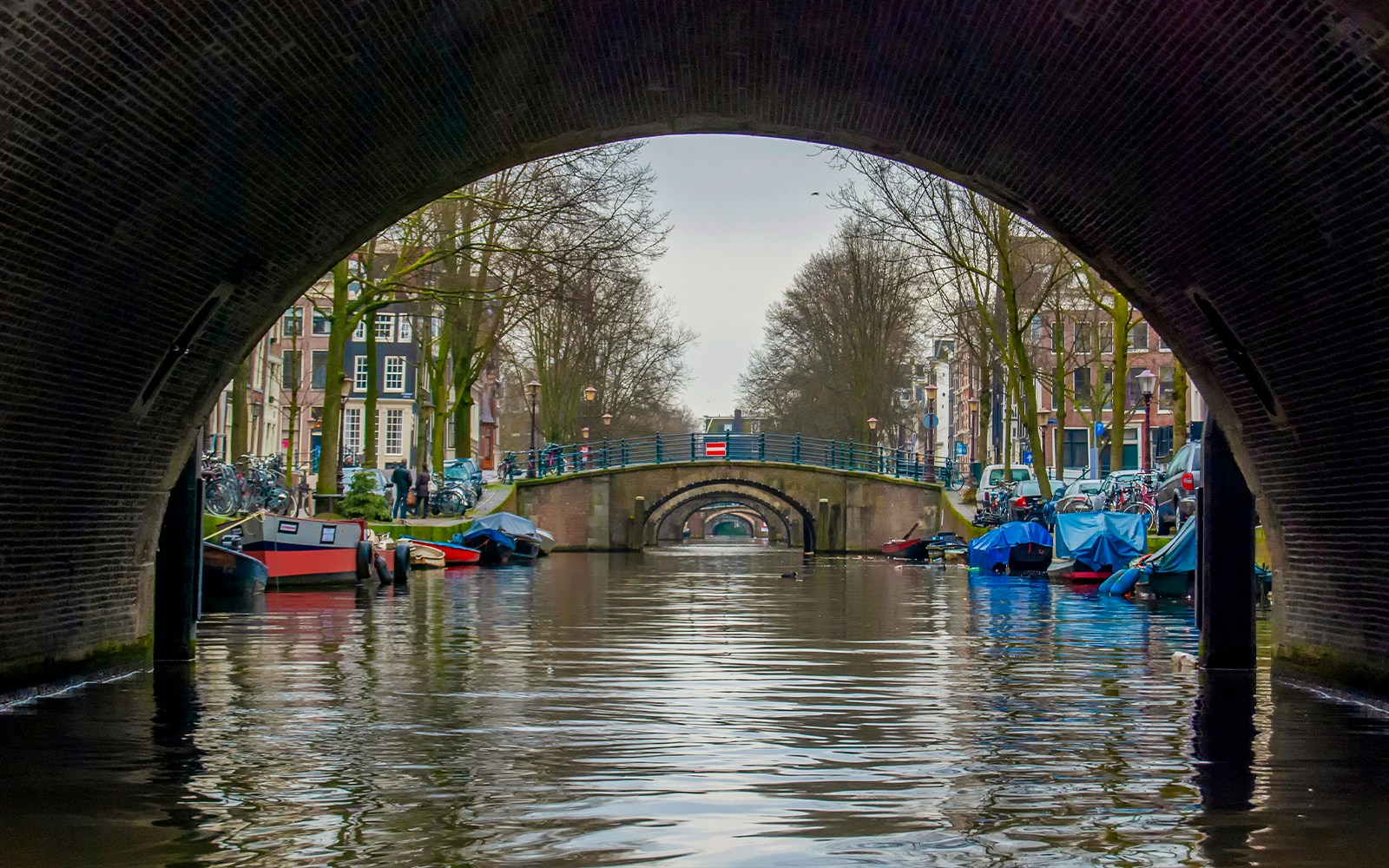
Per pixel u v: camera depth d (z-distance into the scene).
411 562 36.31
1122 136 12.17
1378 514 11.92
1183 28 10.20
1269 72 9.84
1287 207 11.02
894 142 14.65
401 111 12.69
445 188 14.60
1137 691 13.29
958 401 101.50
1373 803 8.52
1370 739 10.65
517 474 54.59
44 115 9.20
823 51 13.22
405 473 39.47
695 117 14.68
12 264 9.97
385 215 14.34
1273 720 11.59
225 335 13.60
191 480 14.49
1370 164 9.80
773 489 53.69
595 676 14.23
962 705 12.38
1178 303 13.73
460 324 42.94
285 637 17.88
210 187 11.52
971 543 39.34
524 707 12.09
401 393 70.62
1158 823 8.02
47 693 12.22
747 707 12.15
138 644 13.95
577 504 53.41
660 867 7.05
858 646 17.48
